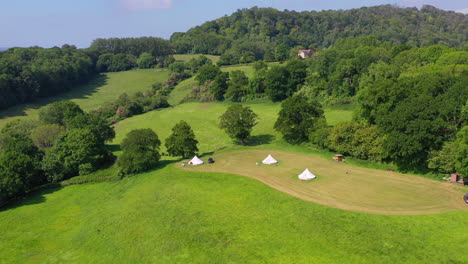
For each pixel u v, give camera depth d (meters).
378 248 33.06
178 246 37.31
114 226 44.91
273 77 120.19
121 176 68.19
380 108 60.03
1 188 57.25
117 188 62.34
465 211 39.19
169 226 42.06
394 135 52.78
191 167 66.12
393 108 59.41
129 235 41.62
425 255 31.34
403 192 46.62
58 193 63.84
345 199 45.50
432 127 49.47
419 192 46.12
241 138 83.19
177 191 53.62
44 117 99.25
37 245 43.25
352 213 40.94
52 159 69.44
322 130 69.69
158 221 43.91
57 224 49.62
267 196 48.34
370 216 39.81
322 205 43.91
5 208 58.16
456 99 50.31
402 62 95.94
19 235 46.62
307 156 68.81
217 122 110.56
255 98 129.88
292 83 121.25
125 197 55.69
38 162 70.75
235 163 67.12
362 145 60.28
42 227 48.88
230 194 50.44
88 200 58.34
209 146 86.62
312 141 73.06
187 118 118.88
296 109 76.12
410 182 50.22
